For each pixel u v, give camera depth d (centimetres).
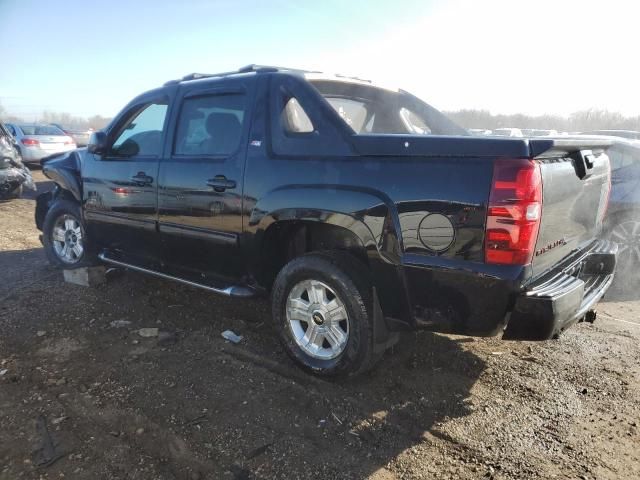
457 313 268
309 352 331
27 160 1512
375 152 285
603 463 250
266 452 256
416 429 277
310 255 321
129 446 260
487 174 246
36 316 429
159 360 352
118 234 460
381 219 278
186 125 397
